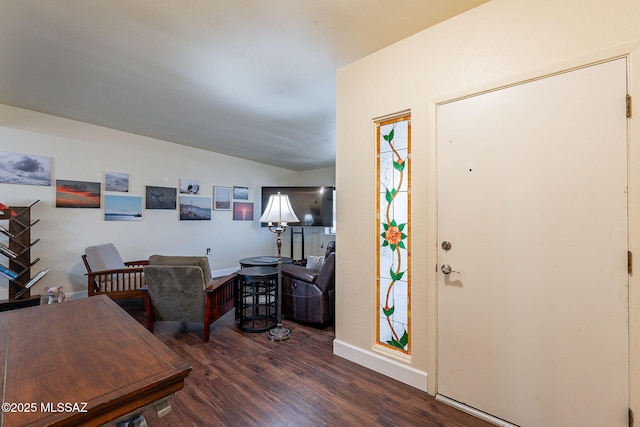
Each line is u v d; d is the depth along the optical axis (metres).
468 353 1.72
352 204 2.32
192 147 5.17
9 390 0.72
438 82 1.85
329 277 2.94
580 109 1.41
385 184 2.17
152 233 4.61
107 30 2.00
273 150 5.41
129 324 1.18
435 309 1.85
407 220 2.04
